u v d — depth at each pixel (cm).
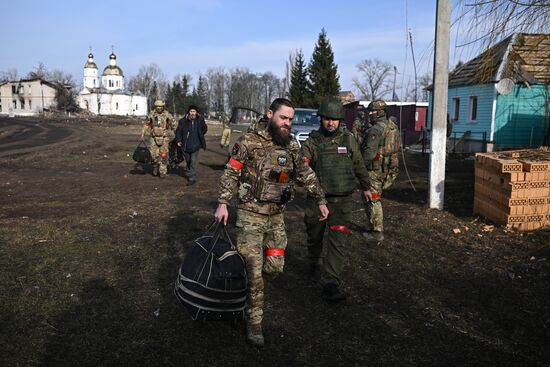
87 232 665
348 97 5872
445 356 346
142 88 12625
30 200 913
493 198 702
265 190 363
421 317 409
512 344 362
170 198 944
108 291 458
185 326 390
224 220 366
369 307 430
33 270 507
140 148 1271
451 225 706
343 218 457
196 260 363
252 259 362
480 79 720
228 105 11356
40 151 1966
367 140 607
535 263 532
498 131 1980
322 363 337
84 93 10600
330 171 454
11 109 8525
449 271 520
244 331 384
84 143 2477
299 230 697
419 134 2650
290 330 386
